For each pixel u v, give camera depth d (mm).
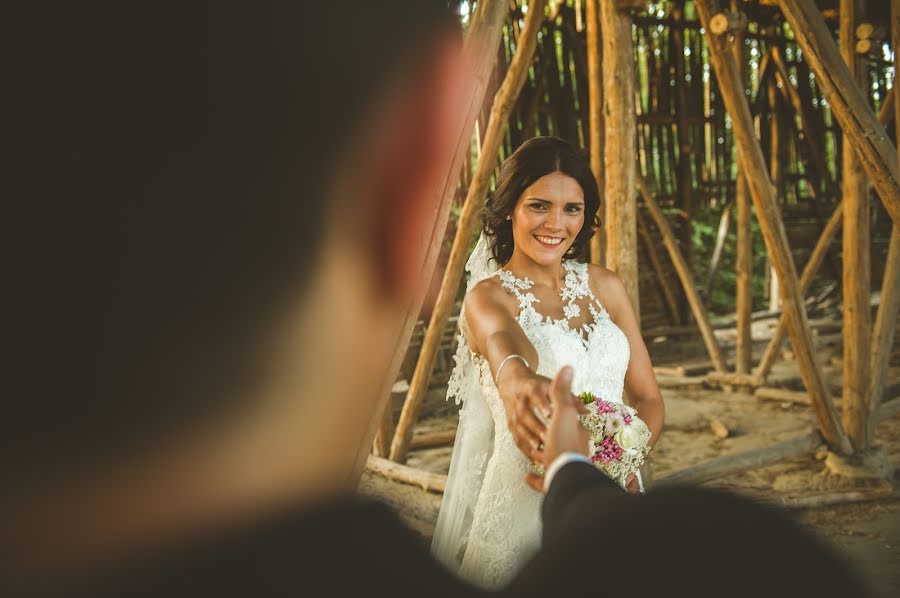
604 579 277
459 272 4312
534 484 1433
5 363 186
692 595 264
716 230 11336
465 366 2463
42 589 192
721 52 4230
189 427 203
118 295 193
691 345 8797
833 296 10672
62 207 188
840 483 4289
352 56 227
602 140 4070
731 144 9570
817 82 3893
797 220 10578
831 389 6668
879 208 11141
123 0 192
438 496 4246
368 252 235
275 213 215
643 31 8836
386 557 249
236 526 215
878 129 3812
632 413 1960
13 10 184
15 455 188
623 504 305
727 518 281
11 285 186
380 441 4828
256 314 211
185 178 200
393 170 237
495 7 2369
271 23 211
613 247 3568
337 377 231
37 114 186
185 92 199
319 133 221
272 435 219
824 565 268
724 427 5555
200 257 203
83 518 195
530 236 2314
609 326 2350
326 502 236
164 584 202
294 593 218
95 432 193
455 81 249
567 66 8266
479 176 4059
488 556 2176
